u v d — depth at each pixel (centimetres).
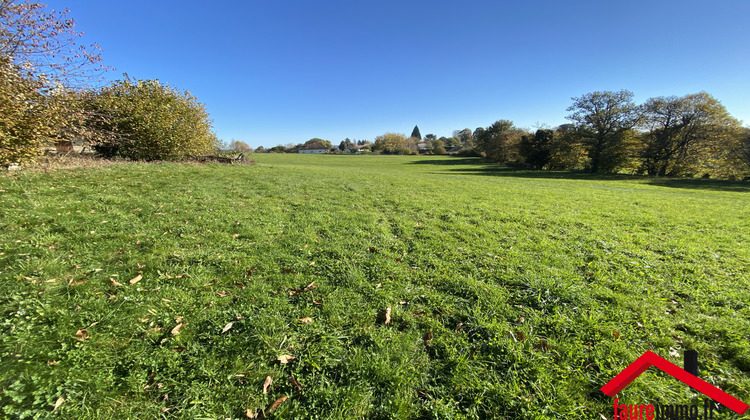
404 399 188
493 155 5447
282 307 275
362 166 3909
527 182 1758
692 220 687
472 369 214
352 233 497
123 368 200
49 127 888
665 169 3130
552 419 175
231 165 1614
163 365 205
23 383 184
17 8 749
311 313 269
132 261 349
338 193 892
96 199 584
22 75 797
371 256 403
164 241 412
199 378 196
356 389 193
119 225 457
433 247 447
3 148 793
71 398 177
